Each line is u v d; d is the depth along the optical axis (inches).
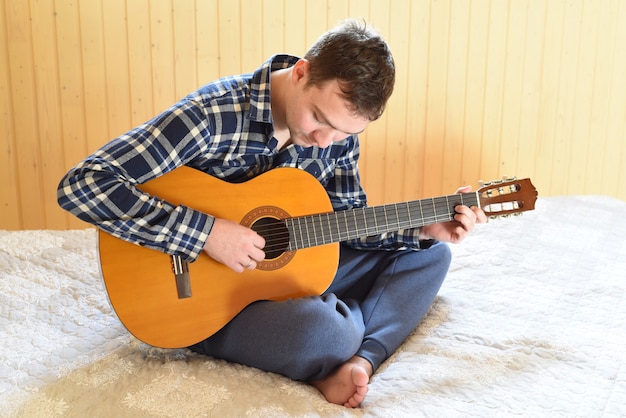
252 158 61.6
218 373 57.0
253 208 60.6
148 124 55.9
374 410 53.0
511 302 71.1
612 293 73.2
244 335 57.1
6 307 66.2
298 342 54.7
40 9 110.7
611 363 59.2
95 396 53.1
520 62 128.6
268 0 116.7
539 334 63.9
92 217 54.4
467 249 84.5
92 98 114.8
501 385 56.2
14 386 54.1
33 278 72.1
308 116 55.2
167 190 58.1
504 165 132.5
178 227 55.6
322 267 63.2
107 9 112.4
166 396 53.3
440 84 126.6
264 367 57.2
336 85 53.1
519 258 82.1
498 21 126.1
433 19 123.7
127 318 56.2
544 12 127.4
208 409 51.9
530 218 94.8
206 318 58.2
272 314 56.2
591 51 130.6
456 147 130.0
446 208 65.4
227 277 59.0
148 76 115.7
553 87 130.9
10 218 116.4
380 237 68.6
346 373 54.8
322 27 119.5
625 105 134.0
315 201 62.9
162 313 57.1
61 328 63.6
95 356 58.9
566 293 73.3
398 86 125.1
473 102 128.6
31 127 114.1
